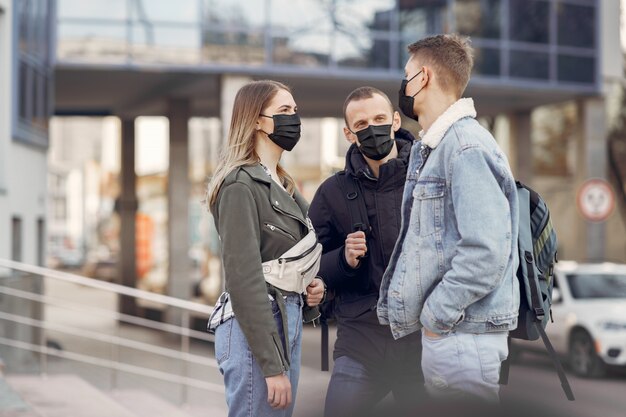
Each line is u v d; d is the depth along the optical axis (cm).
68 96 2698
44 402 913
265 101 403
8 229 1608
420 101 402
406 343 484
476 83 2433
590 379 1346
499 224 364
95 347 1920
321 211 510
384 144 481
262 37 2192
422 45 403
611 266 1498
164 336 2267
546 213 411
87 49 2091
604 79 2656
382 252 490
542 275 406
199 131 4862
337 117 3127
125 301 3134
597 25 2577
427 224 386
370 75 2272
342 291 500
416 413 337
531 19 2488
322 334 511
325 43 2239
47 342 1734
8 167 1625
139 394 1072
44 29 1970
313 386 509
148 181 4838
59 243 8762
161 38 2138
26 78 1766
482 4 2422
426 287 385
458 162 375
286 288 392
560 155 3625
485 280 362
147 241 3447
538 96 2642
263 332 374
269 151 409
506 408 328
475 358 376
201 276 3934
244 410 383
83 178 8831
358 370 486
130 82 2409
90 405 902
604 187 1736
